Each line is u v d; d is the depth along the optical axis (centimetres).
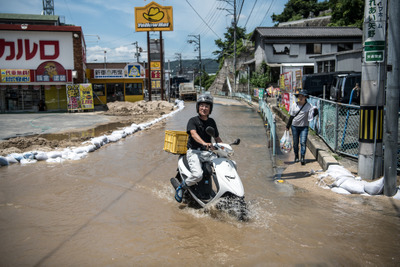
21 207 498
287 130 791
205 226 430
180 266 330
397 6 554
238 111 2517
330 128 890
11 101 2594
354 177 617
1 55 2473
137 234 406
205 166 461
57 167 746
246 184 629
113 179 656
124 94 3192
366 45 604
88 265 333
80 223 439
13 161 779
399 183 604
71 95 2478
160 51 3325
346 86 1692
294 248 369
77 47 2566
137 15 3203
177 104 3156
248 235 402
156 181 645
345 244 381
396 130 543
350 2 4325
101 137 1058
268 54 3997
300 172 711
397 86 545
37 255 353
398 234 409
